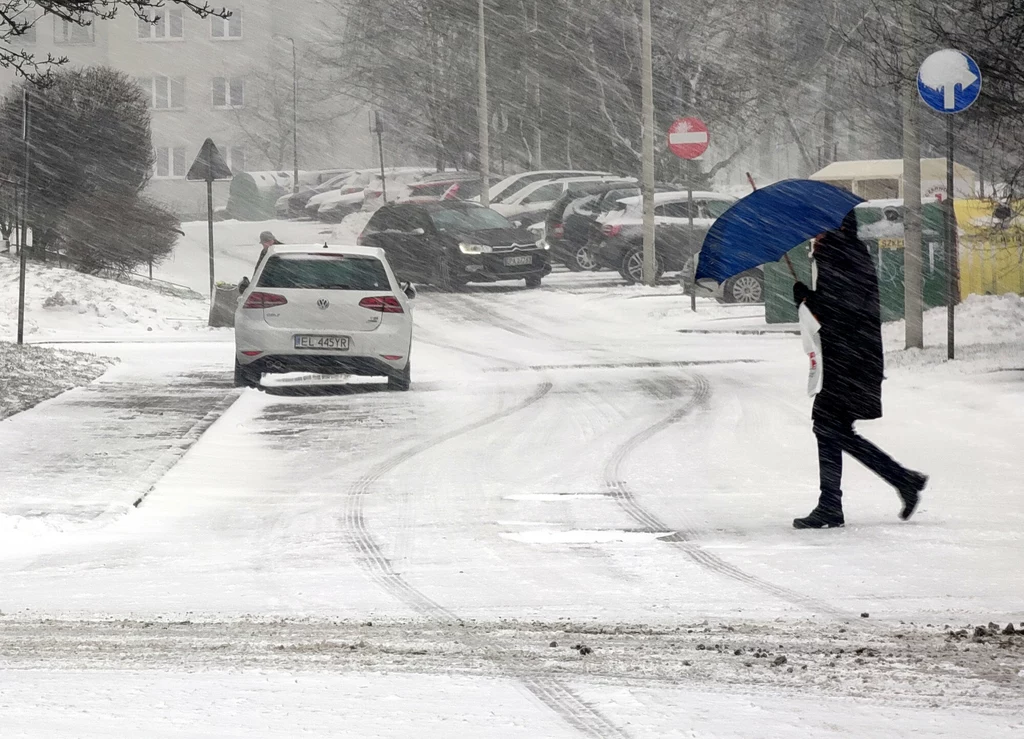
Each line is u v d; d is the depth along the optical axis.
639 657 19.56
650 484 37.78
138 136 114.56
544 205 135.12
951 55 56.50
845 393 30.88
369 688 17.86
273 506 35.56
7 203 108.00
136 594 25.42
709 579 25.91
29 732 15.76
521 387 61.03
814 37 165.12
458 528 32.06
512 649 20.22
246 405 54.97
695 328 88.06
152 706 16.97
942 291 83.06
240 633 21.70
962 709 16.56
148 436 45.88
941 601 23.52
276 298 59.44
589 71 172.00
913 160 65.38
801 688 17.64
